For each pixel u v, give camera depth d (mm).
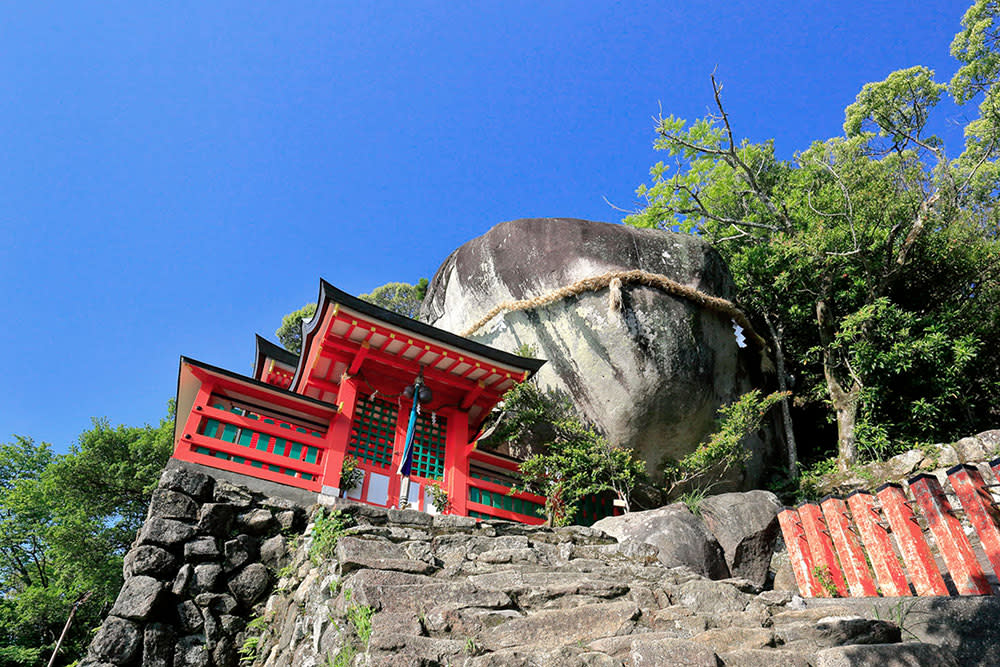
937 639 3732
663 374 11703
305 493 8648
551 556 6367
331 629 4465
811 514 5398
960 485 4016
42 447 25875
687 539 7891
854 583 4688
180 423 11164
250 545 7734
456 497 10156
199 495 7816
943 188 14383
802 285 14352
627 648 3756
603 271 12703
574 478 10461
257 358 14961
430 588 4359
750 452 11953
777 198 16109
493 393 11453
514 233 14359
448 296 15461
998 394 12844
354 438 10102
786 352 15305
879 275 13875
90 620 20328
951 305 13516
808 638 3863
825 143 18000
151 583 6871
